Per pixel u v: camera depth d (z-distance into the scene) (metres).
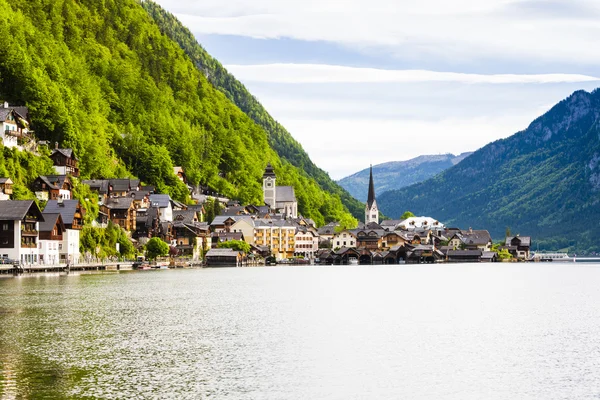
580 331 87.12
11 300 112.19
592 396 57.47
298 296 131.50
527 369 66.00
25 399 54.78
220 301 118.94
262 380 61.09
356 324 92.00
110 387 58.09
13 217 174.50
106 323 88.75
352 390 58.62
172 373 62.81
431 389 59.22
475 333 85.19
